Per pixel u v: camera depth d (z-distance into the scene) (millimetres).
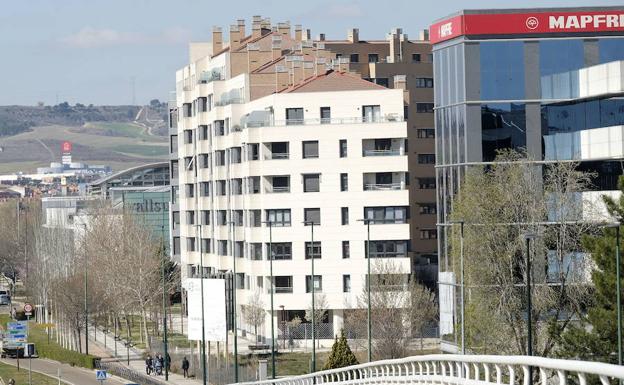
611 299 133125
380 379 113938
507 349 159000
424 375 99062
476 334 160500
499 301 159625
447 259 199625
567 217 165500
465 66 196500
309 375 145375
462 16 196625
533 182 171125
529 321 119562
